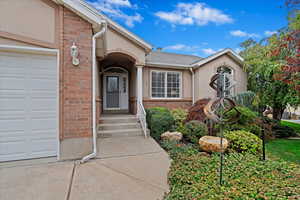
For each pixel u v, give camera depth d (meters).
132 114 9.65
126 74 11.48
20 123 4.12
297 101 7.70
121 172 3.65
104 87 11.07
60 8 4.20
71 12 4.31
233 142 5.40
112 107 11.23
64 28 4.23
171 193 2.81
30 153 4.19
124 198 2.72
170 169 3.77
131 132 7.05
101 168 3.82
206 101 8.33
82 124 4.41
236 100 9.23
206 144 5.12
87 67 4.48
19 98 4.11
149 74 10.27
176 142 6.06
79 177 3.37
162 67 10.57
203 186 2.90
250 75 11.18
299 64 4.69
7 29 3.80
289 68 4.89
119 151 5.00
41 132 4.28
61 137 4.21
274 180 3.06
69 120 4.28
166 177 3.46
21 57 4.11
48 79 4.32
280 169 3.61
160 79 10.66
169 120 7.34
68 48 4.26
